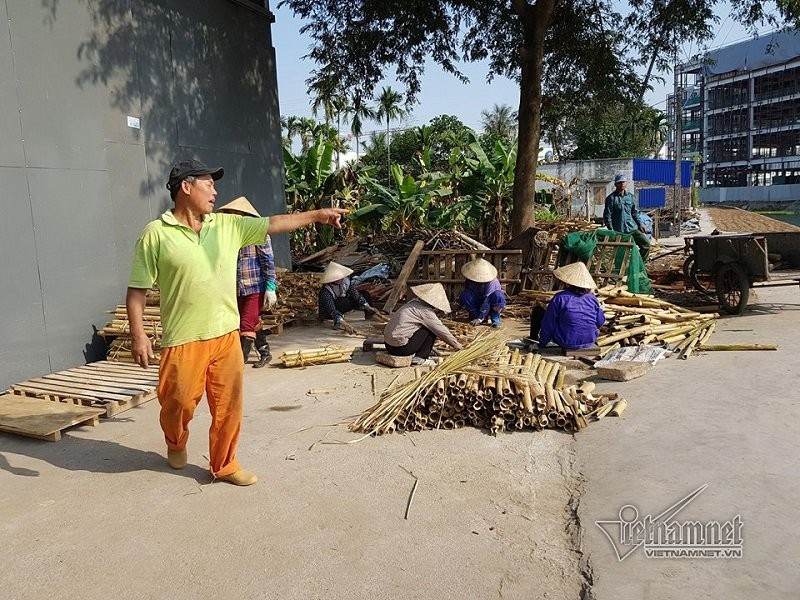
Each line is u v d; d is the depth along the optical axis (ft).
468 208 63.05
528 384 16.65
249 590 10.09
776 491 12.60
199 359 13.07
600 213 134.31
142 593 10.11
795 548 10.68
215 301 13.10
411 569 10.54
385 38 43.98
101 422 18.43
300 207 66.49
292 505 12.87
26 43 22.18
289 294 33.24
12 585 10.42
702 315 28.30
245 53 36.11
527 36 41.47
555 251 37.14
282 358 23.93
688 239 37.11
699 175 253.24
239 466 14.08
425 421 16.88
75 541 11.72
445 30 44.93
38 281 22.65
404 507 12.68
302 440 16.40
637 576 10.14
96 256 25.07
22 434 16.96
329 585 10.15
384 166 166.20
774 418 16.47
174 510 12.78
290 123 144.87
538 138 42.34
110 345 25.08
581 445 15.51
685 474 13.53
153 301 26.30
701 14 41.39
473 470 14.33
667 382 20.13
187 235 12.86
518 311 32.73
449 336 23.04
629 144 177.88
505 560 10.75
